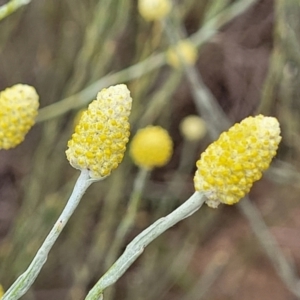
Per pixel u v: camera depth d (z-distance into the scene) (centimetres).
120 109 21
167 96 45
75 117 43
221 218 57
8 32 49
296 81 44
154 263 51
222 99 55
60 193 46
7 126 26
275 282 55
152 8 36
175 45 37
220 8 40
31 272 22
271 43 53
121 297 51
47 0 50
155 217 52
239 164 21
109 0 42
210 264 52
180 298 53
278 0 40
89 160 21
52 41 51
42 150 48
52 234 22
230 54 54
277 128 21
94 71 43
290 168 48
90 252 48
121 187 48
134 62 47
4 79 53
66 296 51
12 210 53
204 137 53
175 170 55
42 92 51
